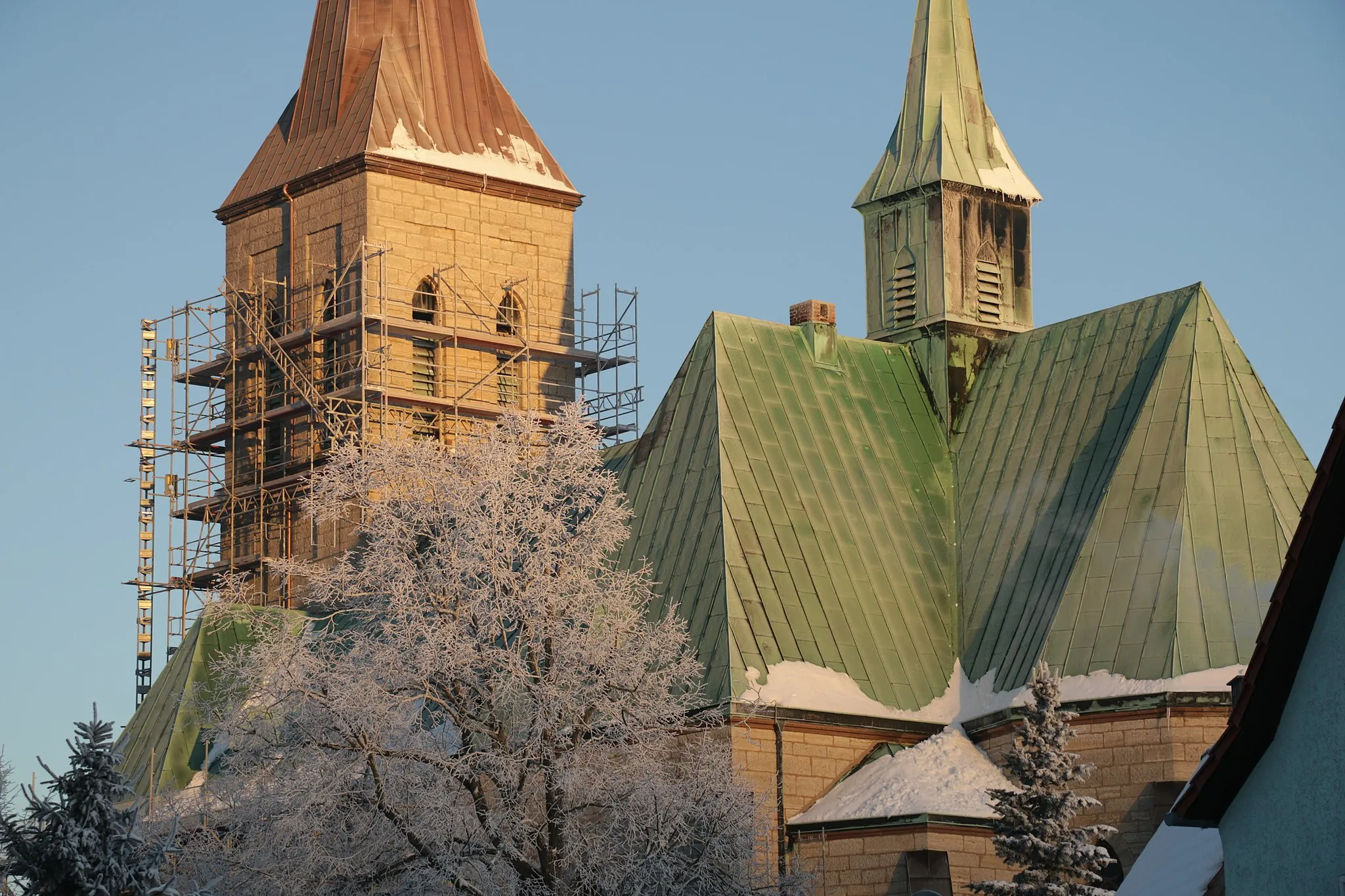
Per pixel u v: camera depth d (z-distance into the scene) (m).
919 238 108.19
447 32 135.38
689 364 101.19
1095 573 88.06
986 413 103.38
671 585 92.75
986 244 108.56
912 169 109.25
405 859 70.06
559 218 135.12
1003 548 96.19
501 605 71.12
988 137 111.19
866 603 93.62
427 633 70.25
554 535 73.81
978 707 90.94
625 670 71.88
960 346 106.00
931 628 94.94
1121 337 99.00
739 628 88.81
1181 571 85.69
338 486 75.94
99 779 58.91
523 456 76.25
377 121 129.12
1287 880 51.78
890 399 103.94
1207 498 87.69
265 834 70.25
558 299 134.50
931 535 98.62
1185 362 92.56
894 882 83.81
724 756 73.25
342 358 125.75
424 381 129.38
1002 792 74.81
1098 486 93.19
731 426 96.62
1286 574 50.88
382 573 73.31
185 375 134.25
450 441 128.50
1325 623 50.69
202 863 70.75
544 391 133.50
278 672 70.56
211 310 133.88
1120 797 83.06
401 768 69.56
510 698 69.62
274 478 130.12
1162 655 83.69
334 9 135.12
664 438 99.38
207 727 78.38
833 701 88.94
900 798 85.38
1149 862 74.25
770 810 86.50
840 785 88.75
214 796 74.75
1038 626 90.25
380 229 127.94
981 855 84.06
